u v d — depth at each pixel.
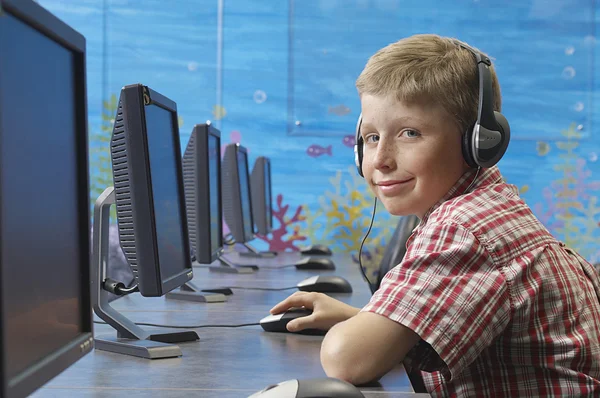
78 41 0.82
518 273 0.99
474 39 4.40
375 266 4.36
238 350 1.24
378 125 1.07
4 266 0.61
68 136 0.81
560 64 4.39
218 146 2.37
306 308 1.41
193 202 2.03
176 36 4.38
